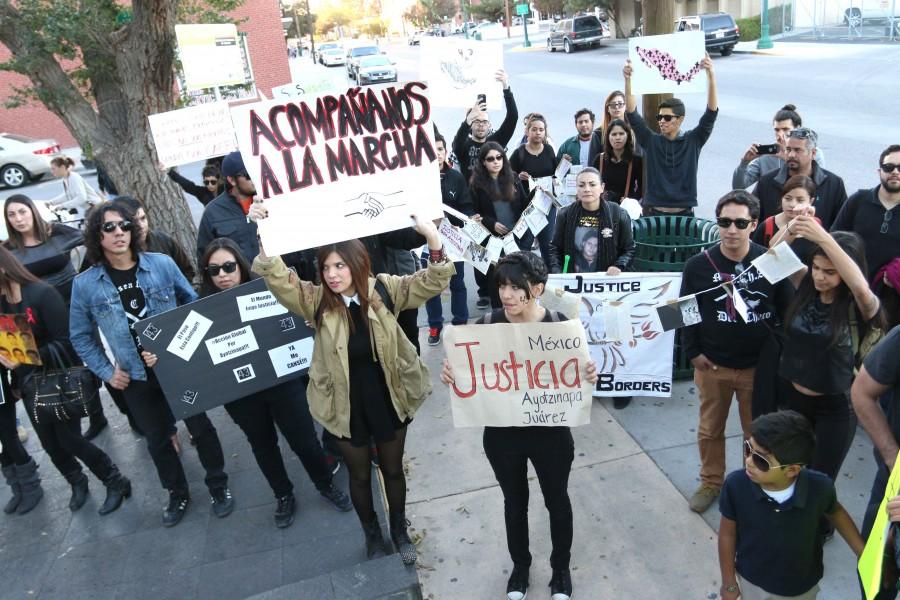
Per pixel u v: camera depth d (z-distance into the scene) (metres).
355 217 3.17
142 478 4.80
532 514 4.05
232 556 3.97
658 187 5.88
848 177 9.73
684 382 5.38
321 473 4.18
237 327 3.88
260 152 3.04
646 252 5.36
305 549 3.96
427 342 6.44
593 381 3.04
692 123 14.78
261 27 21.67
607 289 4.79
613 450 4.59
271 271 3.20
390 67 32.03
